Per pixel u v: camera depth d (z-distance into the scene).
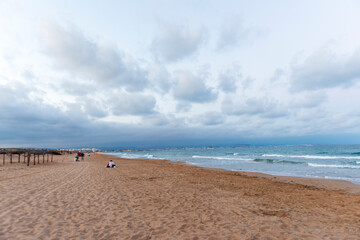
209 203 7.56
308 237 4.67
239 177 16.02
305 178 15.99
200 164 31.03
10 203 6.48
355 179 15.59
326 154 52.38
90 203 6.94
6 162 25.92
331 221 5.86
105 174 15.42
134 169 20.38
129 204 7.04
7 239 4.01
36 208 6.11
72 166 22.97
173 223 5.35
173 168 22.62
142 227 5.00
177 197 8.34
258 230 5.03
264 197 8.97
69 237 4.26
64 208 6.25
